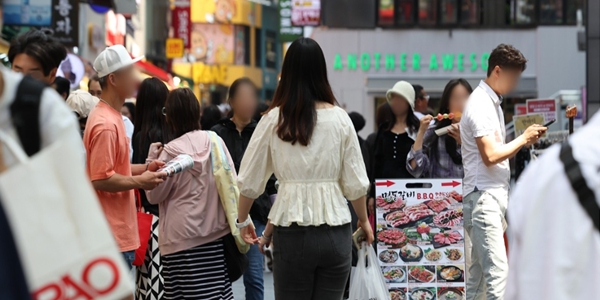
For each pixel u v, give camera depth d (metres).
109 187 10.08
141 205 13.45
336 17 57.41
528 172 4.57
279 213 9.84
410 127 15.88
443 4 58.03
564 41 58.09
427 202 12.98
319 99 9.88
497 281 11.91
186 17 74.00
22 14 28.45
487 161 11.73
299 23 57.25
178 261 12.09
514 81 12.13
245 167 10.18
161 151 12.45
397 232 13.03
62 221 4.91
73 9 30.44
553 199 4.33
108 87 10.64
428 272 12.95
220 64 109.31
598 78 43.22
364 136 57.53
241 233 11.06
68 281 4.92
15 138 5.36
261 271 14.48
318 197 9.73
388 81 57.72
